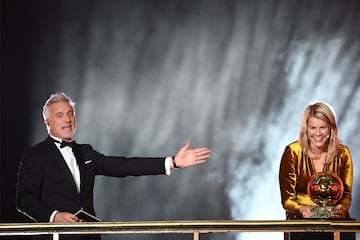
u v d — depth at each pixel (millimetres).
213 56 23547
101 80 23625
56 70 23516
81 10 23625
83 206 12492
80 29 23641
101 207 23344
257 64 23469
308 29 23438
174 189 23375
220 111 23484
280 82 23438
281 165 13695
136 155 23562
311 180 12430
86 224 10375
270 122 23406
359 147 23234
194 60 23562
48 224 10344
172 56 23578
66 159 12617
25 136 23266
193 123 23500
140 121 23609
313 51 23422
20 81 23406
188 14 23578
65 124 12641
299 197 13594
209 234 22484
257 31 23484
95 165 12773
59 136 12656
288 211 13430
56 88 23500
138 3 23641
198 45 23578
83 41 23625
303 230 10602
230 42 23484
